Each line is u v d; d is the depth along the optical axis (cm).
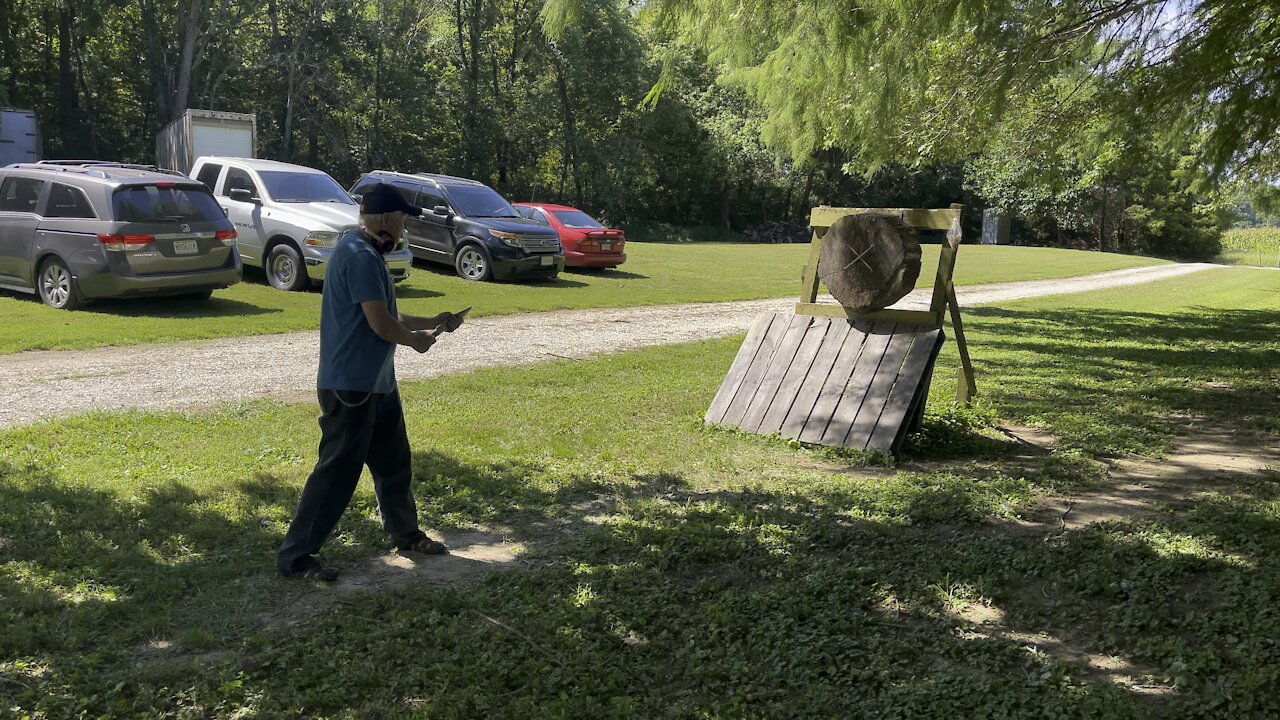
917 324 755
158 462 614
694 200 5834
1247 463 684
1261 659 354
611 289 1895
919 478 639
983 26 895
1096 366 1149
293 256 1550
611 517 550
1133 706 324
